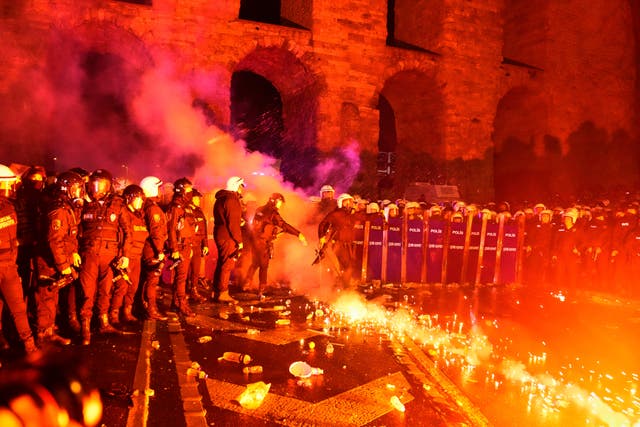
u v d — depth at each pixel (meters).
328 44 19.72
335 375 6.11
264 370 6.20
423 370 6.50
